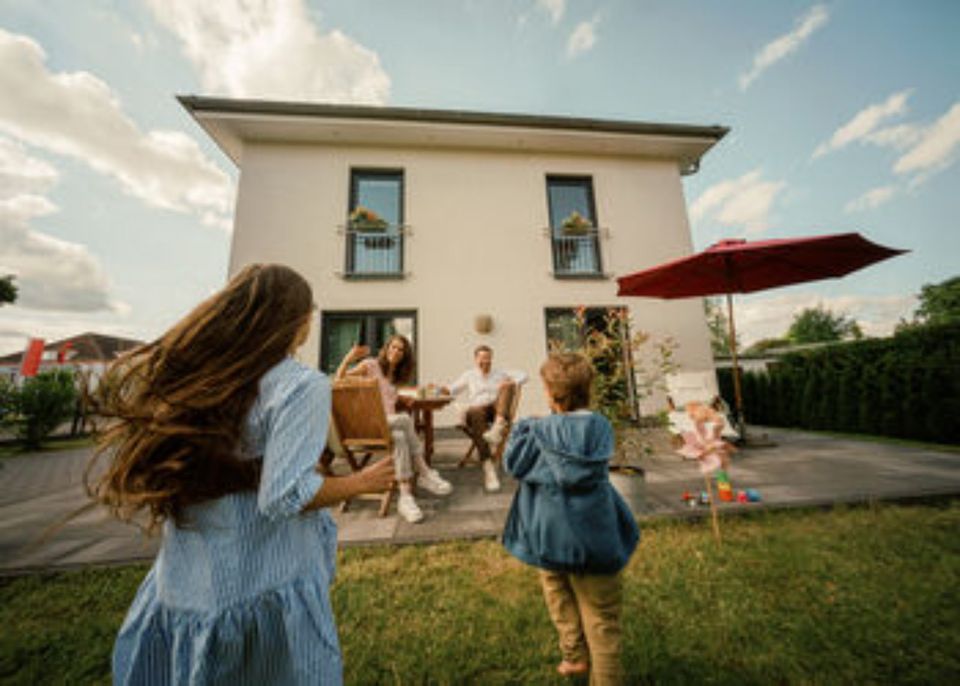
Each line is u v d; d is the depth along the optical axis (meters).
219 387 0.71
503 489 3.23
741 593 1.67
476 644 1.45
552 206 7.68
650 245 7.60
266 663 0.71
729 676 1.28
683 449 2.14
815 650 1.38
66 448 7.21
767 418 6.64
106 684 1.33
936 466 3.34
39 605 1.74
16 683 1.34
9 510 3.11
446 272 6.96
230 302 0.77
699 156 8.04
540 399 6.79
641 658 1.36
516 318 6.98
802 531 2.20
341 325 6.74
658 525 2.33
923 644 1.38
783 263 4.20
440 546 2.17
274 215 6.72
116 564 2.06
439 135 7.12
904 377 4.66
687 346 7.13
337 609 1.65
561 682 1.29
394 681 1.31
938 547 1.97
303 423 0.72
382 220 6.94
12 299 8.66
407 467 2.69
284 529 0.78
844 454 3.92
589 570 1.16
